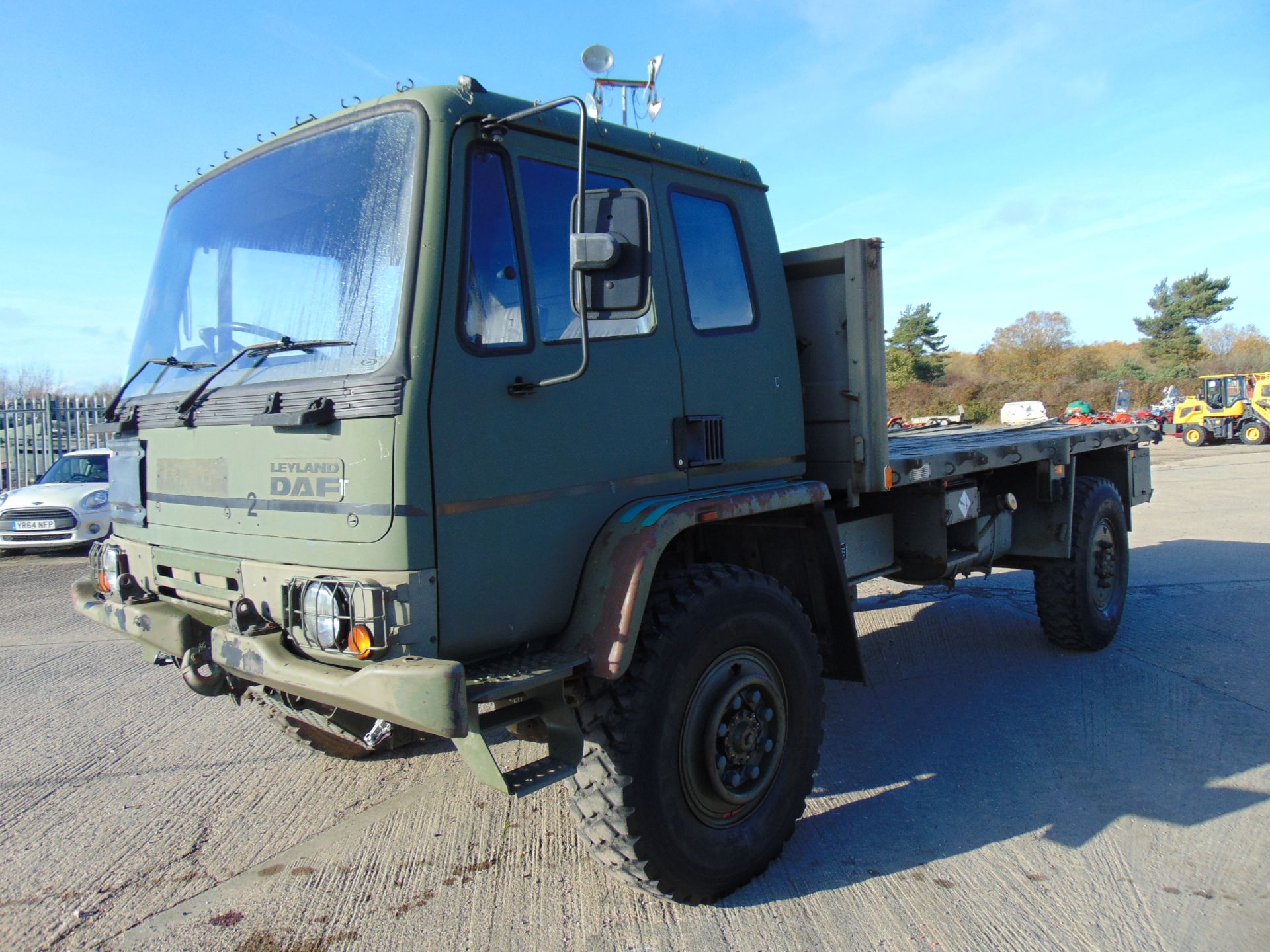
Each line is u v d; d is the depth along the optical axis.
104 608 3.54
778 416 3.83
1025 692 5.29
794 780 3.40
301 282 2.91
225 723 5.13
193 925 3.07
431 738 4.82
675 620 2.96
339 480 2.57
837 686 5.57
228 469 2.95
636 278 2.62
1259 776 4.03
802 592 3.83
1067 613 5.77
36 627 7.90
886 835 3.61
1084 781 4.04
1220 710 4.86
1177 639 6.29
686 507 3.03
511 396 2.75
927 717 4.94
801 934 2.93
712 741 3.04
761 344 3.77
